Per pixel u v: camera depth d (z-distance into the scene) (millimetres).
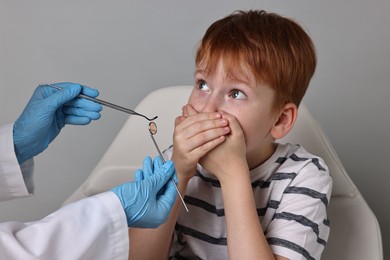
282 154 1302
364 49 2006
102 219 979
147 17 2051
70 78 2109
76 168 2195
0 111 2131
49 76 2109
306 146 1502
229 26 1227
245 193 1162
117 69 2094
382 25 1985
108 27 2066
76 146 2178
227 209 1164
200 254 1325
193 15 2035
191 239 1335
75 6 2059
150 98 1621
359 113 2051
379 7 1977
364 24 1990
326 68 2027
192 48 2055
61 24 2074
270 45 1182
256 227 1146
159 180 1067
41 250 918
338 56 2018
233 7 2021
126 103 2119
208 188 1334
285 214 1199
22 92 2119
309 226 1185
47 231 936
